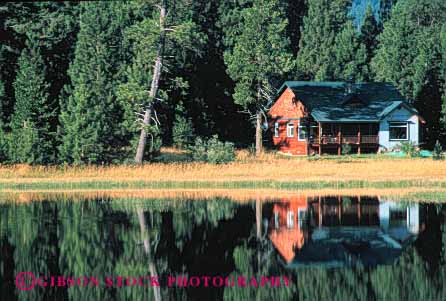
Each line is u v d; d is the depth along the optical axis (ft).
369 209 206.28
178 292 121.90
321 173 282.15
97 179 270.67
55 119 338.34
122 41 402.52
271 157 351.46
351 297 117.80
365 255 146.82
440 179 263.29
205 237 166.09
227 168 285.64
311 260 143.33
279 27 387.75
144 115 319.27
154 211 204.64
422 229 175.11
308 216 194.49
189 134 389.60
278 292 121.29
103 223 185.68
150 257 145.48
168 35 318.65
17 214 201.36
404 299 116.78
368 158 359.46
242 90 394.93
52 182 263.49
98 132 301.63
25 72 331.98
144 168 285.23
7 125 343.05
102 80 352.28
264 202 221.25
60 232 172.76
